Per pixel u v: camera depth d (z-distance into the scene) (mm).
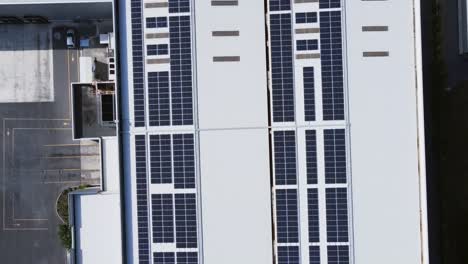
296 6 36906
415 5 36094
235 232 36781
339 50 36688
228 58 37094
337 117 36562
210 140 36906
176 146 36906
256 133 36906
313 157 36625
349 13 36719
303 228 36625
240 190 36875
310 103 36719
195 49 37062
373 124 36531
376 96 36625
